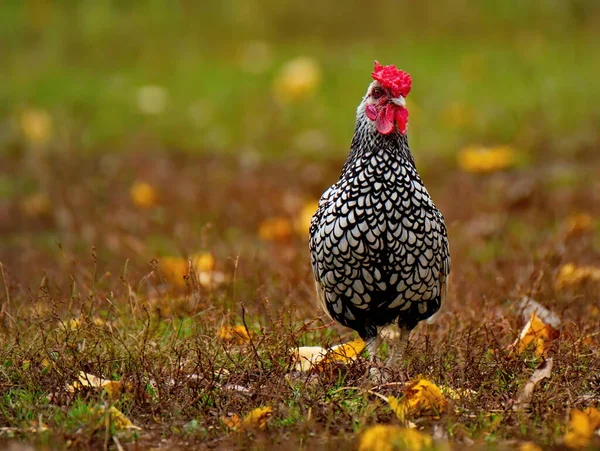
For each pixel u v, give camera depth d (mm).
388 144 7238
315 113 20594
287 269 10141
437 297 7672
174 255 12070
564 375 7117
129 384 6949
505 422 6426
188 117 20656
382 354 8250
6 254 12641
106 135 19672
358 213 7219
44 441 6012
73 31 26047
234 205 14891
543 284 9477
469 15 26422
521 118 19359
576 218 12375
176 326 8305
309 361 7277
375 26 26125
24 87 22109
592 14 26641
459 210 14227
